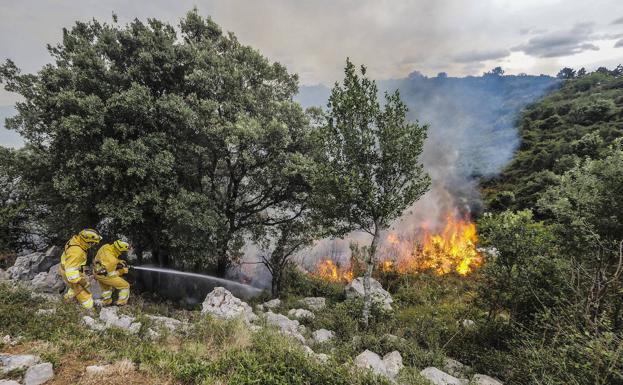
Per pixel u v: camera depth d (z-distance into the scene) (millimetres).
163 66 12633
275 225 17453
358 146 10898
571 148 41000
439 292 15273
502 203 43594
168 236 12336
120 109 11422
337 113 11148
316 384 5445
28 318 6656
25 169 12070
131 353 5812
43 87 11438
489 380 7598
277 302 14492
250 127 12422
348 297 15414
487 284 10125
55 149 11875
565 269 8375
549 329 7680
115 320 7531
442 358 8422
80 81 11750
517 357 7672
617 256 7805
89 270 11117
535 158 50719
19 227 14539
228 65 14094
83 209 11664
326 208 11844
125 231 13039
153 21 13094
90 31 13344
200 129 12867
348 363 6215
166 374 5281
